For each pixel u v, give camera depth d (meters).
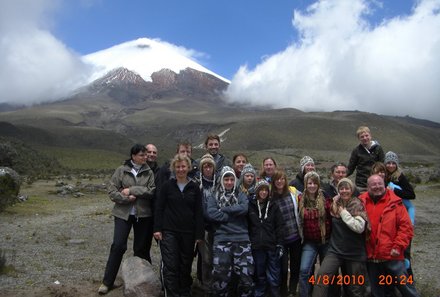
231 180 4.01
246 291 3.84
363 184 4.64
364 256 3.75
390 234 3.70
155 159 4.83
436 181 24.36
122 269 4.22
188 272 4.10
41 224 9.62
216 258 3.89
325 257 3.85
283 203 4.06
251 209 4.04
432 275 5.29
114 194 4.29
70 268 5.34
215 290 3.87
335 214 3.82
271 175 4.51
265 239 3.95
